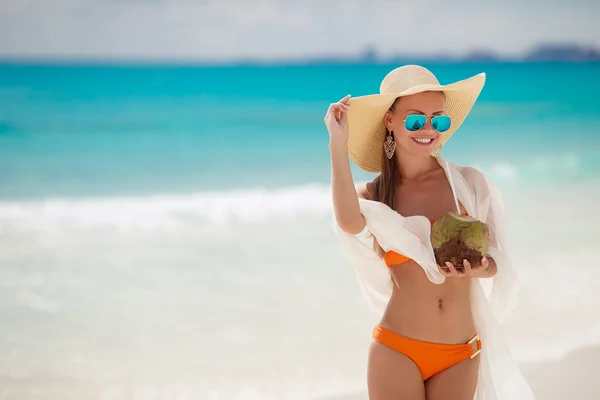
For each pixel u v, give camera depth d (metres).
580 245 9.76
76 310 7.62
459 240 3.16
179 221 11.99
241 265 9.14
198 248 10.12
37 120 27.53
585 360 5.96
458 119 3.82
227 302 7.71
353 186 3.42
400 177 3.69
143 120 28.81
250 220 11.98
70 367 6.17
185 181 16.86
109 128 26.41
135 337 6.82
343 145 3.40
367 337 6.69
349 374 5.89
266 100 39.06
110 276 8.81
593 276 8.31
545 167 18.25
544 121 29.83
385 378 3.45
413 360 3.43
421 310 3.43
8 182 16.58
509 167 18.47
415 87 3.34
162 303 7.73
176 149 22.30
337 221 3.46
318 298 7.79
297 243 10.28
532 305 7.37
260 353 6.34
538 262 8.94
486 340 3.57
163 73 44.53
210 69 48.53
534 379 5.58
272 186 15.99
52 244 10.53
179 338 6.75
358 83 51.22
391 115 3.59
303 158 20.44
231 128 27.52
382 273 3.72
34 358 6.36
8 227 11.70
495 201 3.59
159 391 5.67
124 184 16.44
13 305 7.79
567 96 39.19
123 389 5.74
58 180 16.94
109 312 7.51
